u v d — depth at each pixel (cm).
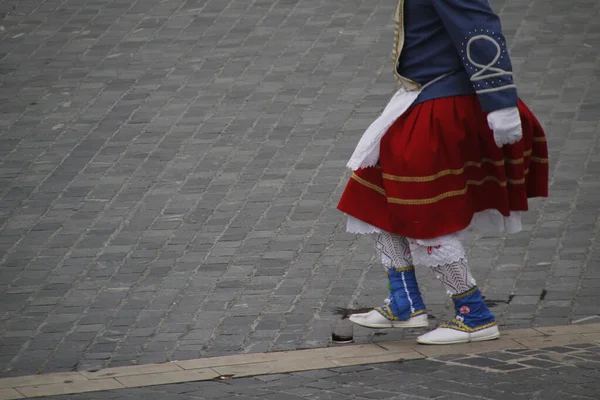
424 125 1866
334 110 3297
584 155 2944
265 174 2925
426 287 2286
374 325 1998
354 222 1989
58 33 3972
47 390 1798
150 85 3531
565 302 2178
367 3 4138
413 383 1766
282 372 1852
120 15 4112
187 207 2753
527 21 3916
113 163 3031
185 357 1969
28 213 2753
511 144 1867
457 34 1808
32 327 2144
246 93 3441
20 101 3453
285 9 4100
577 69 3509
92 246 2553
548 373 1788
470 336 1964
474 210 1933
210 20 4022
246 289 2298
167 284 2339
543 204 2680
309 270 2383
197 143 3131
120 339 2072
